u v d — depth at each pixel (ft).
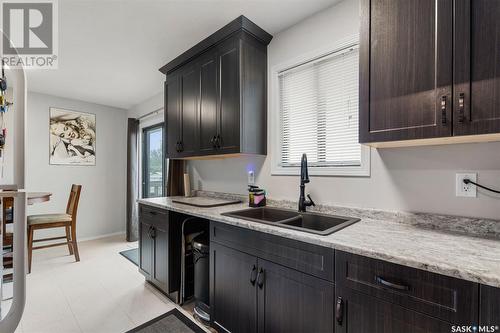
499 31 3.12
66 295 7.53
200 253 6.47
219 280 5.56
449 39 3.47
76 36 7.04
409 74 3.81
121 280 8.58
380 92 4.09
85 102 13.56
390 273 3.18
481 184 4.06
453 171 4.33
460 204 4.26
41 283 8.29
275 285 4.42
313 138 6.51
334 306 3.67
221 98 6.97
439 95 3.54
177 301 7.17
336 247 3.61
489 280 2.52
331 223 5.48
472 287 2.65
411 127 3.78
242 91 6.51
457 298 2.73
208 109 7.40
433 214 4.50
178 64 8.50
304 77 6.70
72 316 6.46
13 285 2.50
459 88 3.38
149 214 8.09
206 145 7.47
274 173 7.11
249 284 4.87
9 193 2.43
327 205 5.93
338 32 5.81
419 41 3.72
